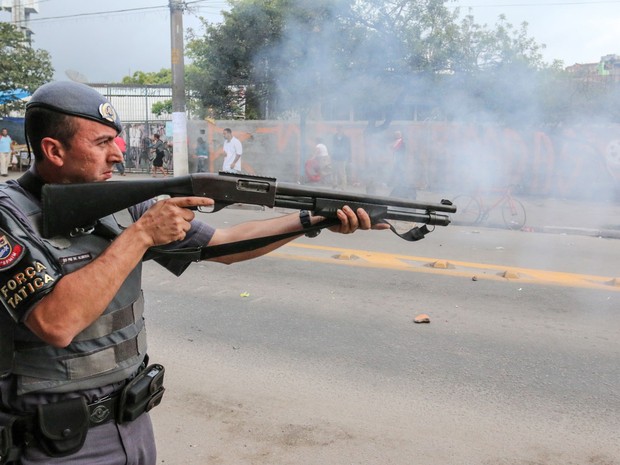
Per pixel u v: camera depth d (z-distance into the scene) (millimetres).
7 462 1573
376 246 8758
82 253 1590
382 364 4305
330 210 1785
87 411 1615
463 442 3270
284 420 3484
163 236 1543
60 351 1577
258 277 6648
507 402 3750
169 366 4230
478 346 4688
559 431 3410
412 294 6117
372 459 3092
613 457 3154
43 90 1548
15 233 1463
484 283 6629
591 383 4047
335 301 5812
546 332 5043
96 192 1548
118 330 1673
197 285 6281
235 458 3088
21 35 21953
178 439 3258
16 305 1430
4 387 1579
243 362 4312
